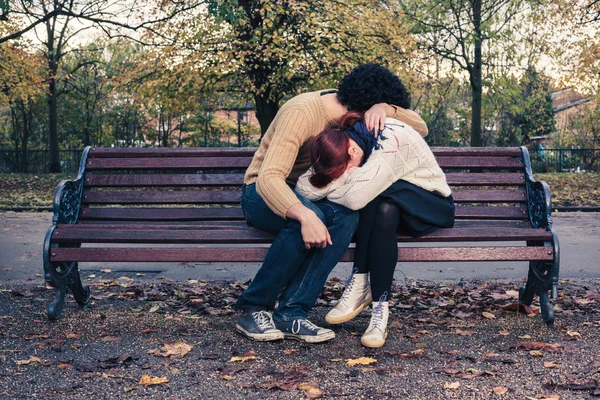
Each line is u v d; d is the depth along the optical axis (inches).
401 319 136.2
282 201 106.4
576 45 846.5
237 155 146.8
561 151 1197.7
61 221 131.3
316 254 113.3
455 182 145.3
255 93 704.4
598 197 600.1
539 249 121.9
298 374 96.2
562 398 86.2
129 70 777.6
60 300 133.9
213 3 386.3
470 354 107.7
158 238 119.6
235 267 233.3
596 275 215.2
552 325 127.0
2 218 432.8
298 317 115.0
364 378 94.7
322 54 663.1
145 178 145.7
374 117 111.5
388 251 112.2
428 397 86.8
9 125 1440.7
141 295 167.3
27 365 100.9
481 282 196.2
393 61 664.4
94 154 147.3
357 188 107.4
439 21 833.5
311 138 114.3
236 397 86.7
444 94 948.6
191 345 112.2
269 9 597.6
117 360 103.6
